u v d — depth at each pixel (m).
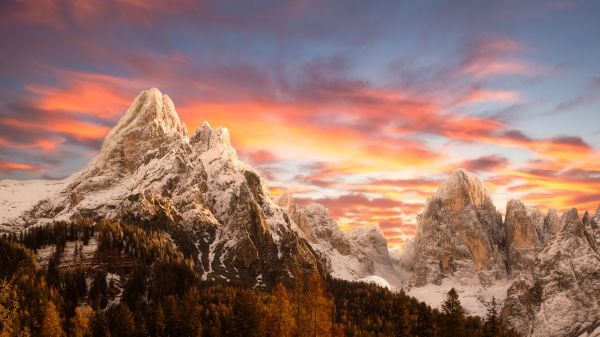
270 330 194.38
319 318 177.50
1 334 139.00
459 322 198.25
